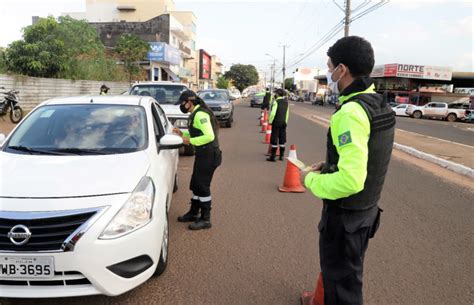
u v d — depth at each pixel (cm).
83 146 371
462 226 507
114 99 458
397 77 4341
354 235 221
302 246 424
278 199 606
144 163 341
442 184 748
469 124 3122
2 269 258
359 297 231
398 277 362
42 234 259
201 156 455
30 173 303
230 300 313
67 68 2117
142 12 5788
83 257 259
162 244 335
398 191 686
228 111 1692
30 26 2091
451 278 363
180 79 4912
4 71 1953
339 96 221
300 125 2036
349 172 194
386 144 209
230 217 515
